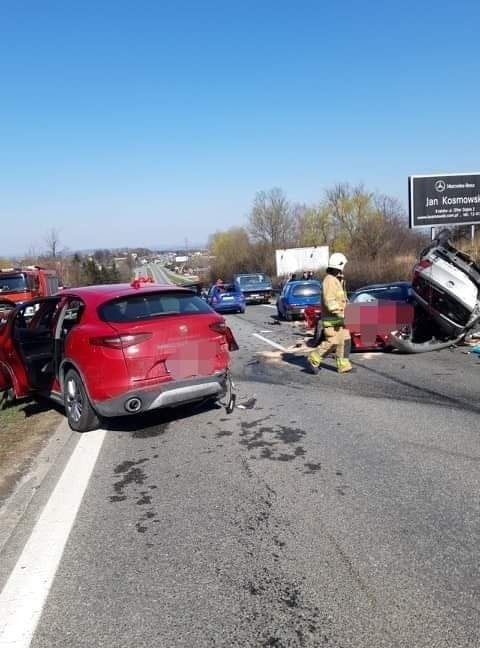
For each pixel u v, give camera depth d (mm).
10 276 19047
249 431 5984
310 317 13438
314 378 8828
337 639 2570
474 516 3723
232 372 9805
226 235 71688
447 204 22453
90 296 6168
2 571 3328
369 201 49688
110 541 3627
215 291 27484
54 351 6473
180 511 4027
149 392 5574
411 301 10977
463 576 3016
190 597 2955
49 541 3668
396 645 2512
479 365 8969
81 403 6059
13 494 4508
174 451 5410
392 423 6008
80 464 5145
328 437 5625
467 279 9742
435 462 4754
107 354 5500
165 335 5703
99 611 2879
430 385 7773
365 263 32531
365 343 10633
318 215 53031
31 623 2811
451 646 2490
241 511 3971
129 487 4543
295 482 4465
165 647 2580
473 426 5734
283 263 42469
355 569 3131
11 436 6152
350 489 4262
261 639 2598
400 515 3775
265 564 3240
